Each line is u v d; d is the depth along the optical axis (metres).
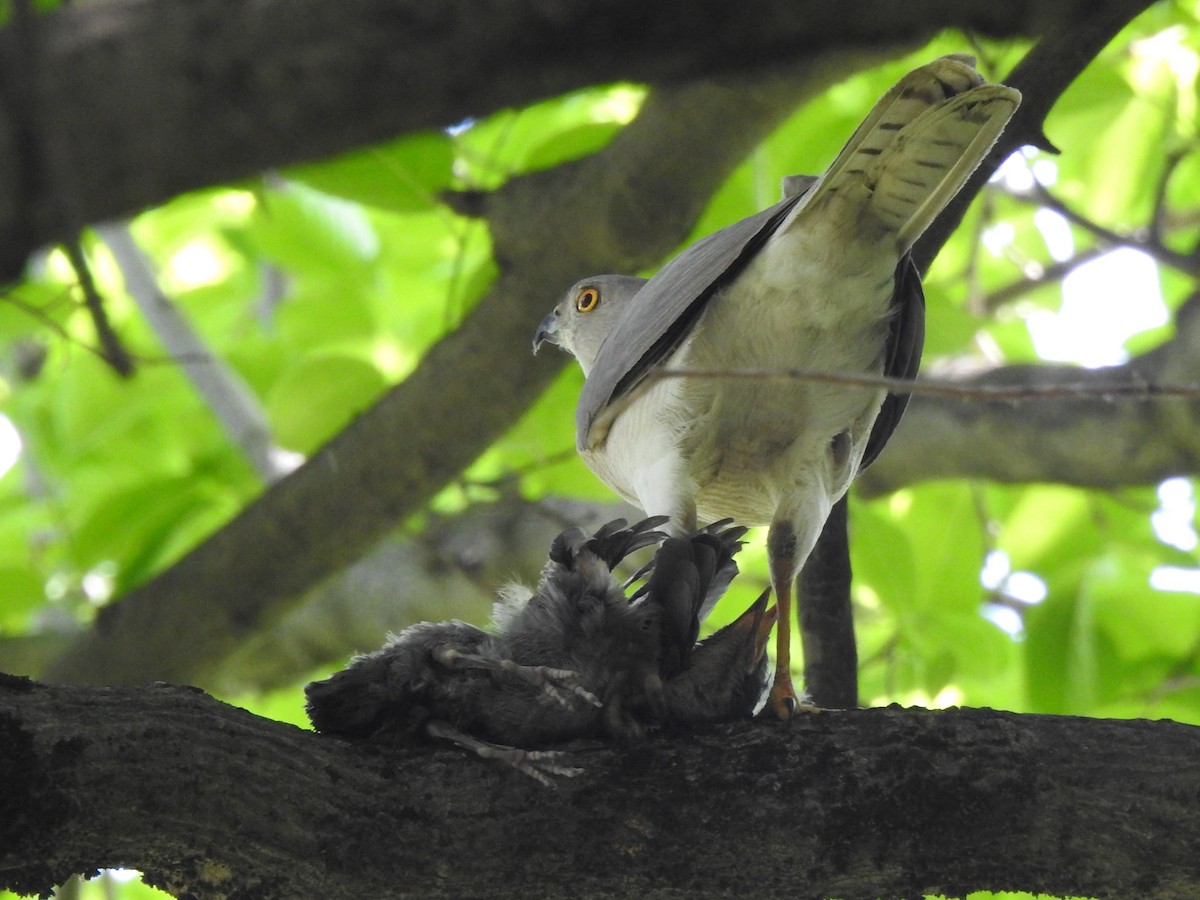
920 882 5.64
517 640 6.23
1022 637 13.05
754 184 11.12
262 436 13.59
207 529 13.88
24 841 4.95
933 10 5.06
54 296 11.98
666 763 5.70
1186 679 11.71
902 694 12.12
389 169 9.83
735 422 7.62
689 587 6.22
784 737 5.79
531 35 4.62
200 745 5.25
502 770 5.61
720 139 8.93
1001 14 5.27
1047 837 5.58
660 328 7.45
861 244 6.99
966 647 11.80
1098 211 14.95
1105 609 12.33
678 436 7.65
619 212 9.62
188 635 11.52
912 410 12.93
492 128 12.16
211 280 17.75
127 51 4.50
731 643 6.39
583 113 13.59
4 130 4.40
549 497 13.23
